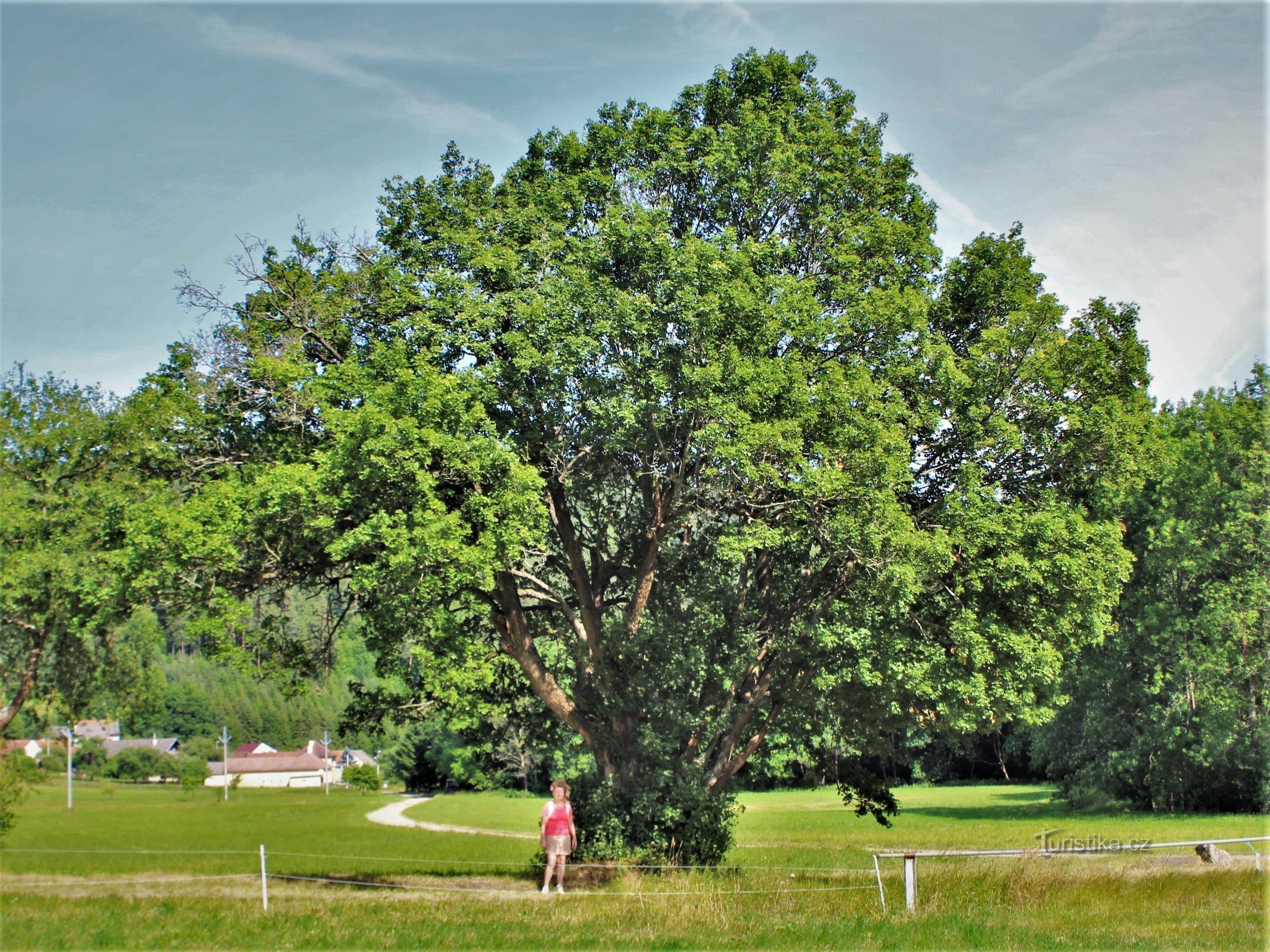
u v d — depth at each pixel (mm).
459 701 21797
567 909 17188
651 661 23969
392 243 25172
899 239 24172
